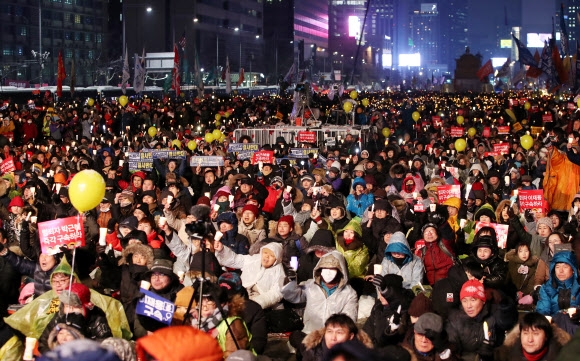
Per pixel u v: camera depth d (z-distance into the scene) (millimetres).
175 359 3812
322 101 40719
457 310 7793
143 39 124938
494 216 12203
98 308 7508
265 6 165125
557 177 14602
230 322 7223
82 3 118188
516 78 84875
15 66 99312
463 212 12844
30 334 7609
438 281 8844
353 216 14234
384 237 11180
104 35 123812
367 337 6797
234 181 15844
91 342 3332
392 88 188000
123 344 5898
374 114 34281
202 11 129250
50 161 20031
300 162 20156
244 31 149875
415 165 18969
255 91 111812
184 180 16281
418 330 6938
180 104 49812
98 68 108500
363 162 18438
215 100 57188
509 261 10219
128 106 40750
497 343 7703
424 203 14141
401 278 7816
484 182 16750
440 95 86062
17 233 11891
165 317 7238
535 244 11109
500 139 26781
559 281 8719
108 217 12961
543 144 23625
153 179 15773
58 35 112688
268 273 9422
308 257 10281
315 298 8727
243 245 10852
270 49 164375
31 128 31031
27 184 14117
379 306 7902
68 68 106438
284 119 36000
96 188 8219
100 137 27391
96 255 11203
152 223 10734
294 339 8664
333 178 16453
